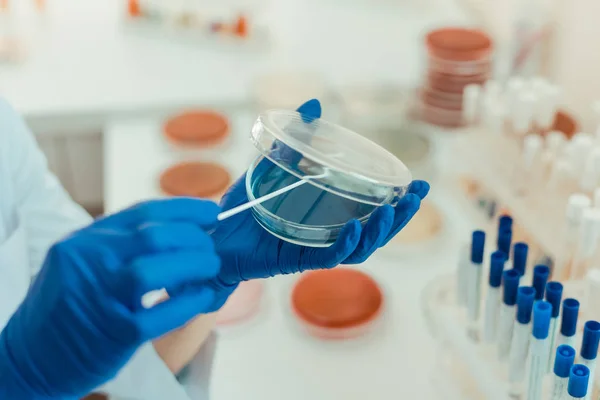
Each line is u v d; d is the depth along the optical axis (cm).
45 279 56
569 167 97
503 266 77
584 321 78
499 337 78
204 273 55
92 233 56
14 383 58
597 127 106
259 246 67
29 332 57
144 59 167
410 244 112
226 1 181
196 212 58
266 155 66
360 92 150
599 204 84
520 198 102
